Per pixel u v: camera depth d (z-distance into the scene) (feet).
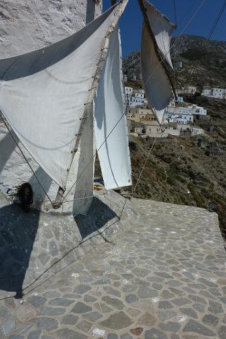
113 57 21.84
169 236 27.61
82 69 15.99
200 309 16.20
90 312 15.31
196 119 357.20
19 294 16.01
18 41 22.30
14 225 19.30
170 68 30.68
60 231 21.34
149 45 28.66
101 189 33.22
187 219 33.40
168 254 23.48
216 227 31.50
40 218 21.16
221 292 18.21
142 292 17.52
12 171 21.80
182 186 172.65
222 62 555.28
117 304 16.17
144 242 25.59
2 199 21.01
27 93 13.44
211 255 23.94
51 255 19.39
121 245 24.44
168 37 30.42
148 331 14.17
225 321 15.31
